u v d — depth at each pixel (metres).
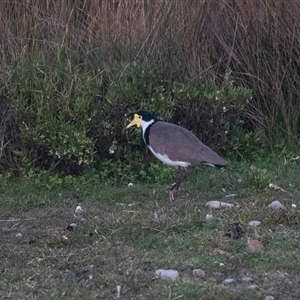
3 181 12.24
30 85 12.88
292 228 9.84
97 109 12.63
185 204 10.93
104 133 12.52
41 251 9.09
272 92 14.05
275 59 14.11
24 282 8.20
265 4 14.09
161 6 14.05
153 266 8.58
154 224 9.88
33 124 12.54
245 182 12.13
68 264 8.70
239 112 13.36
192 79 13.59
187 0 14.05
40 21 13.97
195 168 12.94
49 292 7.89
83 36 13.95
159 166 12.71
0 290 7.99
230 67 14.14
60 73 13.12
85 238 9.52
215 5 14.12
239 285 8.00
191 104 13.09
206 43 14.03
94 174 12.57
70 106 12.56
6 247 9.33
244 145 13.59
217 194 11.68
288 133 13.99
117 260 8.80
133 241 9.43
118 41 13.87
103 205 11.26
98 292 7.89
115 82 13.13
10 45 13.57
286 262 8.55
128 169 12.63
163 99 12.81
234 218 10.12
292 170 12.95
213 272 8.41
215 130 13.20
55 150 12.25
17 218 10.67
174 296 7.70
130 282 8.03
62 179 12.30
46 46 13.74
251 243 9.09
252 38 14.11
